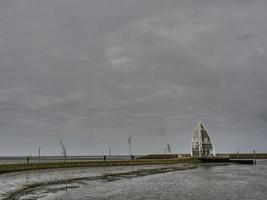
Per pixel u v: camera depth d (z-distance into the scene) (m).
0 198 34.53
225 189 48.16
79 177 60.34
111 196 40.03
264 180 62.34
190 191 45.62
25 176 58.94
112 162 105.31
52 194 39.44
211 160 141.12
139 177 65.12
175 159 129.75
